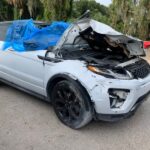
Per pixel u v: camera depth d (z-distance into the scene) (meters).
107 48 4.89
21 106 5.00
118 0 13.75
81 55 4.54
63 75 4.09
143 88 4.23
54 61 4.30
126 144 3.93
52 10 15.20
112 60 4.47
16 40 5.16
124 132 4.27
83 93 3.93
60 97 4.31
